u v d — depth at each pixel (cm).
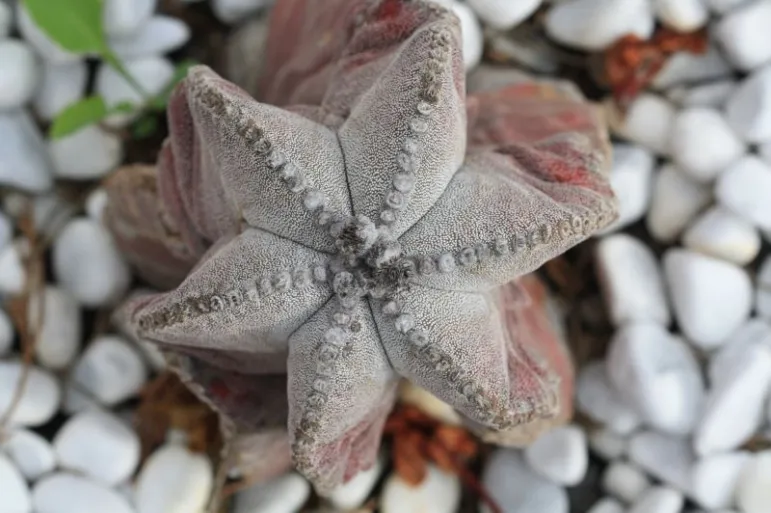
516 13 54
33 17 52
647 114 55
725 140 54
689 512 54
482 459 55
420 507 54
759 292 55
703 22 55
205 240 47
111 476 52
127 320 45
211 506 52
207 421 52
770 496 53
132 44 54
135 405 55
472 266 41
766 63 55
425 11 44
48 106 55
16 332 54
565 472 53
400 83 41
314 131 42
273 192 41
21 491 52
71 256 54
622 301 54
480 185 42
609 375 54
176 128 45
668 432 54
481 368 41
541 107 50
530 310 49
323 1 48
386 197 41
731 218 54
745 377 53
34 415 52
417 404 52
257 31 55
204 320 41
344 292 41
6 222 54
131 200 50
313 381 41
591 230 42
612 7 53
